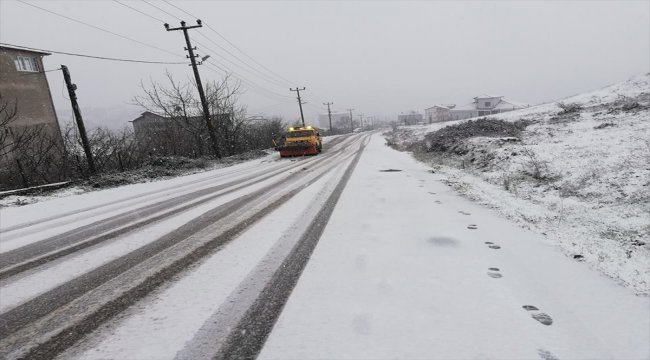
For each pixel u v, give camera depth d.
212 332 2.20
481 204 5.71
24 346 2.17
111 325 2.37
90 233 5.03
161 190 9.51
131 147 17.25
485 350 1.92
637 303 2.44
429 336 2.06
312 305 2.49
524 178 8.93
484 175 10.11
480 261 3.22
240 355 1.94
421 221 4.64
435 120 98.19
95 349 2.09
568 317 2.26
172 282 3.04
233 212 5.77
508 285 2.72
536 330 2.11
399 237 3.97
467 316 2.28
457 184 7.62
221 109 24.19
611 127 14.33
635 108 18.28
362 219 4.84
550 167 9.30
